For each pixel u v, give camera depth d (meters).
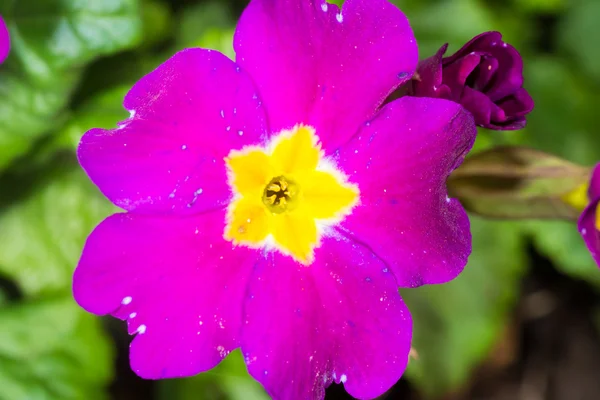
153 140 0.11
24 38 0.13
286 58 0.11
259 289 0.11
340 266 0.11
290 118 0.11
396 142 0.11
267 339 0.11
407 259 0.11
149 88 0.10
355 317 0.11
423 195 0.11
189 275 0.11
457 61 0.11
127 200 0.11
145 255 0.11
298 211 0.11
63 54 0.13
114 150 0.10
